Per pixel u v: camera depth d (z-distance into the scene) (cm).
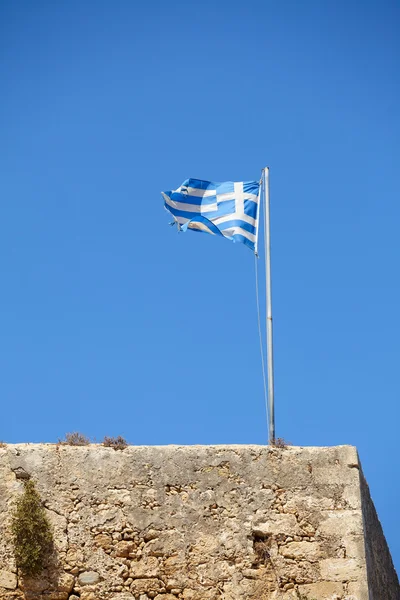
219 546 2973
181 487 3025
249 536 2991
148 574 2931
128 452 3048
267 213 3534
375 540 3189
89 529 2956
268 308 3406
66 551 2934
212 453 3070
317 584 2944
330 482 3061
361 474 3130
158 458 3048
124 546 2948
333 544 2989
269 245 3488
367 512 3136
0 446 3044
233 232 3528
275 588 2941
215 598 2922
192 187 3575
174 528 2980
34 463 3009
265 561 2967
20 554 2902
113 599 2898
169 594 2919
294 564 2967
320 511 3027
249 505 3020
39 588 2892
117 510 2983
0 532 2936
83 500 2983
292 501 3033
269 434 3181
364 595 2925
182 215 3553
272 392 3259
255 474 3055
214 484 3034
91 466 3019
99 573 2922
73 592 2902
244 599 2923
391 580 3300
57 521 2956
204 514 3002
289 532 2998
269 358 3319
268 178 3578
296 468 3073
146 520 2980
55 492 2984
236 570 2953
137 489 3008
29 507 2947
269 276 3450
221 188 3588
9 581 2892
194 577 2938
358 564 2964
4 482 2986
